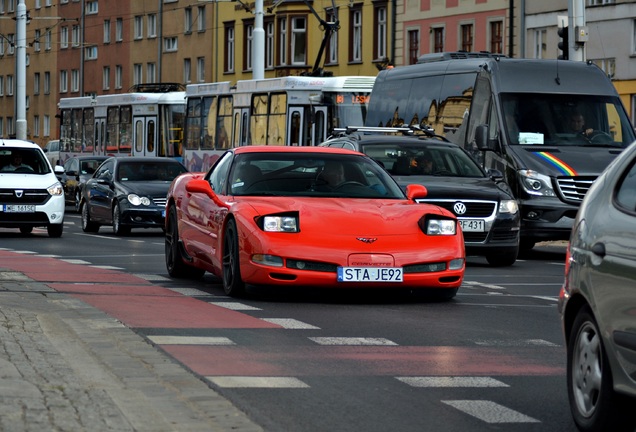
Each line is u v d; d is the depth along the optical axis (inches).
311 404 354.6
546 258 1027.9
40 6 4468.5
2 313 510.0
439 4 2623.0
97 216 1389.0
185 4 3595.0
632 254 301.0
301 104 1643.7
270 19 3144.7
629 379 298.7
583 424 321.4
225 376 394.9
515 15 2426.2
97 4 4094.5
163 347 450.6
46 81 4468.5
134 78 3895.2
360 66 2866.6
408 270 597.0
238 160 668.1
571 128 1079.6
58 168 1323.8
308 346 463.8
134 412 323.9
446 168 943.0
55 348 424.5
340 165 663.8
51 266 812.0
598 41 2278.5
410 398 366.6
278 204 616.1
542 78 1103.6
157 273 776.3
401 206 624.7
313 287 600.1
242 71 3316.9
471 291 693.3
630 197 317.4
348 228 599.5
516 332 512.4
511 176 1053.2
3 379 354.6
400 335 497.7
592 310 317.1
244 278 606.9
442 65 1210.6
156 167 1398.9
